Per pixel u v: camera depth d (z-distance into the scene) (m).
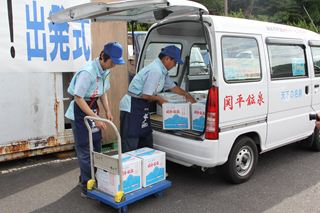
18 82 5.15
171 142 4.50
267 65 4.73
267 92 4.73
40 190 4.50
